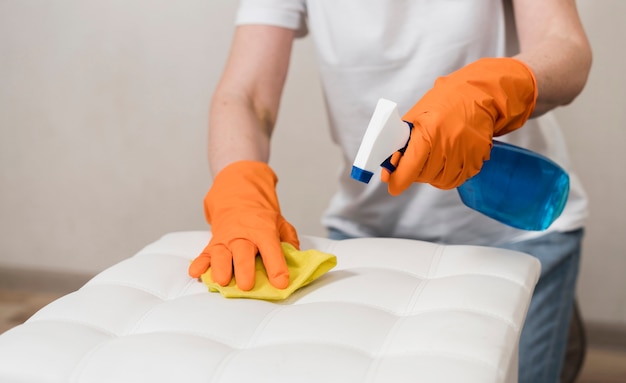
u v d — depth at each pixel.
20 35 2.44
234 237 0.91
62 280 2.63
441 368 0.65
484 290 0.79
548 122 1.39
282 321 0.76
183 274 0.89
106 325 0.77
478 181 0.98
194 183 2.43
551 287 1.35
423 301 0.79
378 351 0.70
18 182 2.58
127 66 2.38
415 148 0.82
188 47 2.32
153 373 0.67
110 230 2.55
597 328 2.25
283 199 2.36
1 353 0.71
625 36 2.04
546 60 1.02
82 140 2.48
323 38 1.34
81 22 2.38
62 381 0.68
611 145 2.13
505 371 0.67
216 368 0.67
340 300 0.81
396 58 1.28
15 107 2.50
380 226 1.41
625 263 2.20
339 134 1.40
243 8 1.35
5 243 2.65
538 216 0.98
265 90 1.32
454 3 1.25
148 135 2.42
